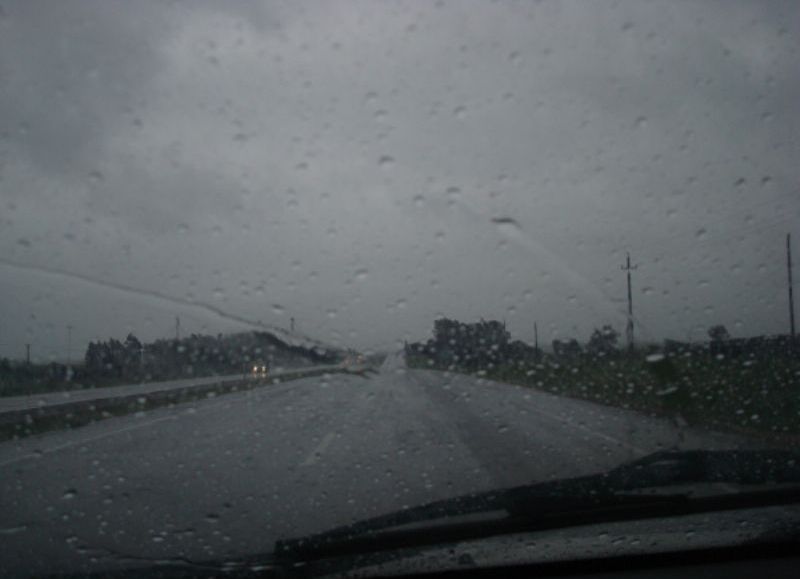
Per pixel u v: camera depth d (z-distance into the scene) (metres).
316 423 13.12
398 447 10.06
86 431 13.05
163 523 6.02
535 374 19.41
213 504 6.74
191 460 9.38
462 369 20.61
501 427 12.23
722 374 15.90
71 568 4.71
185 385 19.39
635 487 4.66
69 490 7.55
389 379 22.53
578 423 12.73
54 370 17.97
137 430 12.84
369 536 4.14
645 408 14.98
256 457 9.52
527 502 4.51
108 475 8.40
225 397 18.83
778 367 16.12
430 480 7.62
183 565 4.37
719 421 12.52
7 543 5.41
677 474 4.92
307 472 8.32
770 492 4.44
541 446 10.02
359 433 11.66
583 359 18.61
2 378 18.62
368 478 7.83
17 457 10.05
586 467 8.29
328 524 5.87
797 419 12.07
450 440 10.70
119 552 5.12
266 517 6.18
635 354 16.39
